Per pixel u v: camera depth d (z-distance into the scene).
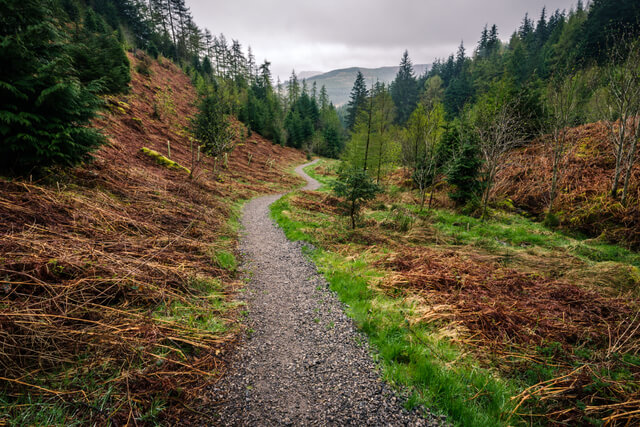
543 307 6.12
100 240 6.35
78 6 42.50
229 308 5.78
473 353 4.59
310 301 6.34
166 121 32.59
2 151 6.41
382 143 29.56
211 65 79.81
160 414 3.20
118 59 30.11
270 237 11.30
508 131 17.22
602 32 32.28
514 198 18.03
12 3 6.04
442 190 21.38
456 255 9.62
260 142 53.94
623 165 15.02
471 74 70.25
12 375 3.09
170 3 82.12
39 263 4.47
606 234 12.32
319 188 28.45
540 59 51.84
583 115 20.45
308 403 3.57
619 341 5.00
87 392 3.21
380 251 9.79
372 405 3.52
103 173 10.53
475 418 3.26
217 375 3.95
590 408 3.40
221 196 16.66
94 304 4.41
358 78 80.81
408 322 5.26
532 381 4.03
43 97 6.45
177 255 7.12
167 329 4.52
